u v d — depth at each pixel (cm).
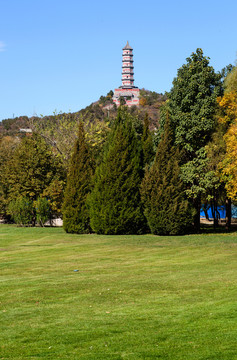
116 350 853
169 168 3319
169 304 1191
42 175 4438
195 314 1075
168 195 3275
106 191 3416
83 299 1291
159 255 2283
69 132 5225
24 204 4312
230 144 2997
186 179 3344
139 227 3453
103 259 2197
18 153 4472
